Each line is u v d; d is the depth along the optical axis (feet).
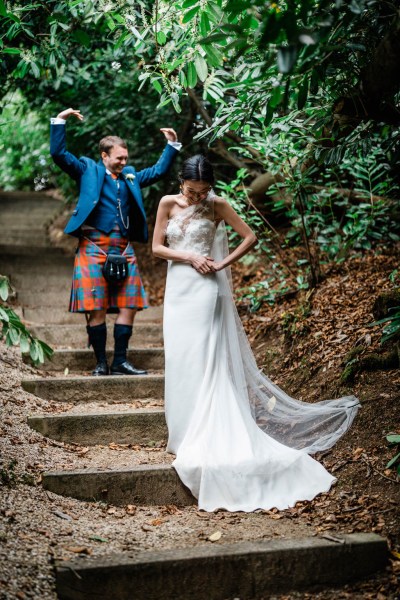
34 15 14.96
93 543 9.06
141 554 8.67
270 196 20.27
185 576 8.55
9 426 12.19
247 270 21.04
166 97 13.96
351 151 11.80
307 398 13.23
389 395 12.10
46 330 17.43
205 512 10.52
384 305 13.60
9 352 15.72
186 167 11.87
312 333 14.70
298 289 16.97
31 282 22.17
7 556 8.25
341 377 12.94
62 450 12.01
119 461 11.74
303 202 16.51
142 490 10.82
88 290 14.75
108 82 21.58
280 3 9.28
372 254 17.84
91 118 22.61
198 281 12.21
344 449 11.54
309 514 10.24
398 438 10.72
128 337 15.35
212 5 10.14
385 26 10.12
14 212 32.42
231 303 12.48
